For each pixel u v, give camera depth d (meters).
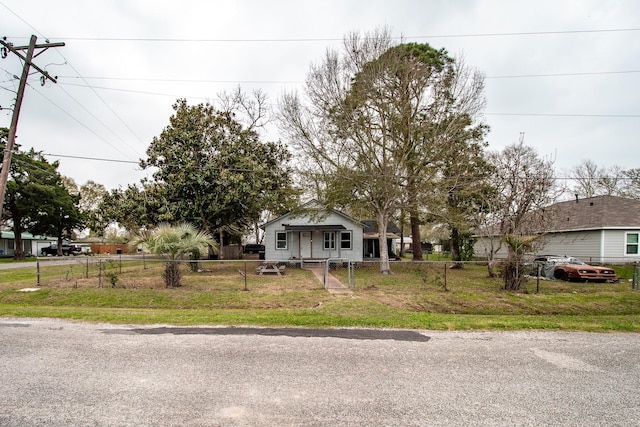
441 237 42.16
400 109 16.38
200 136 19.62
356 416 3.06
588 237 21.00
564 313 8.53
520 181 13.92
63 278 13.80
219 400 3.35
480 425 2.93
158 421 2.94
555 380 3.94
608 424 2.98
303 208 19.97
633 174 34.53
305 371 4.13
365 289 11.27
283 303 9.15
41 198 31.91
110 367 4.20
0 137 28.67
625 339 5.72
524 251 11.40
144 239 11.86
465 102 15.82
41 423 2.88
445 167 17.84
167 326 6.30
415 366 4.34
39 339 5.41
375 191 17.09
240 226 27.41
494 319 7.12
